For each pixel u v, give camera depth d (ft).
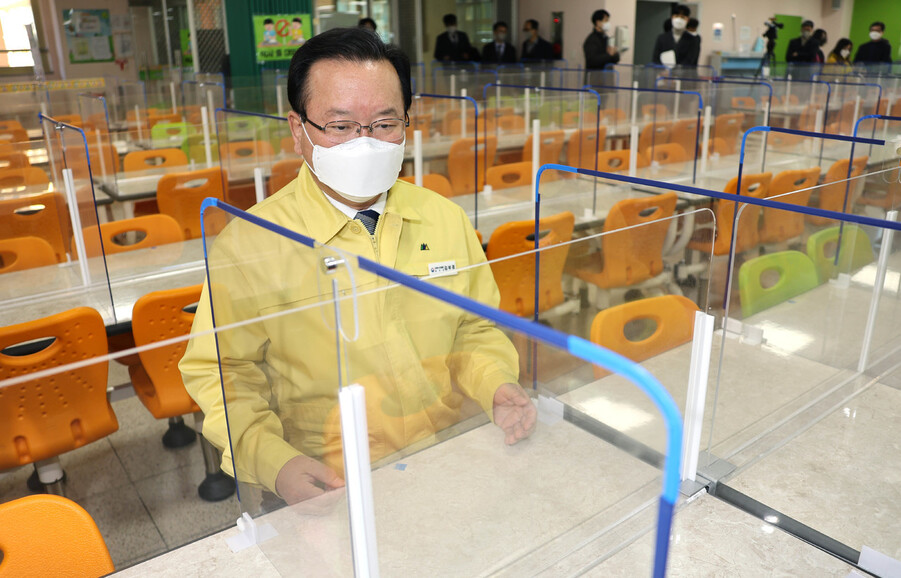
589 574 2.73
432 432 2.58
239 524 3.11
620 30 35.76
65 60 31.27
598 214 10.64
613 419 2.73
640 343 3.76
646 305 3.69
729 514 3.16
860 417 4.04
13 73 29.91
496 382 2.75
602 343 3.88
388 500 2.42
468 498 2.64
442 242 4.19
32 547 2.94
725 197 4.18
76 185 7.13
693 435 3.46
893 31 46.44
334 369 2.20
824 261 4.41
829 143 13.67
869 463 3.55
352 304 2.14
